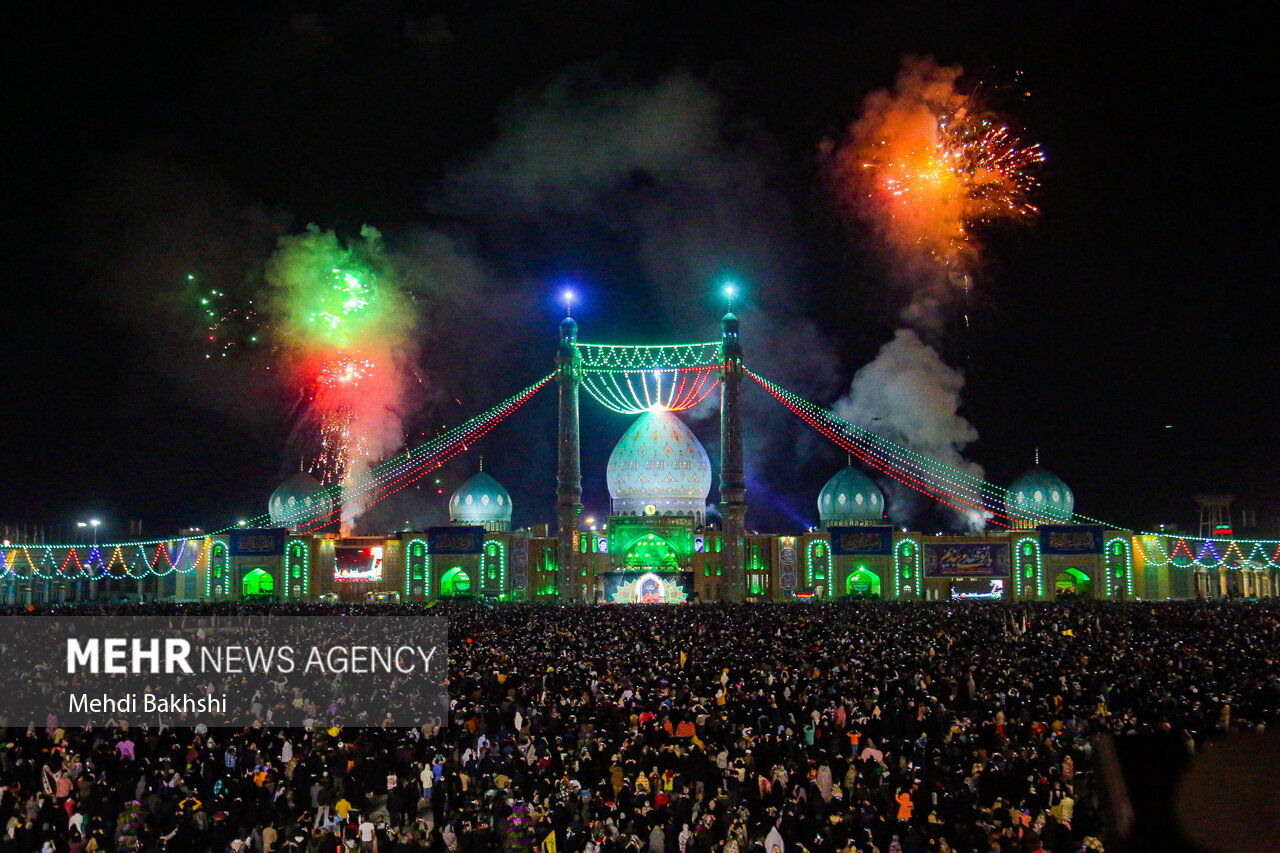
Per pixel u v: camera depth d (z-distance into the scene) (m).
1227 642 51.53
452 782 26.55
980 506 112.12
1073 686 37.50
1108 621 64.62
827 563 110.38
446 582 113.56
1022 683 38.25
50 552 106.94
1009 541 109.12
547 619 70.31
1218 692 35.97
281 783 25.86
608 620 68.94
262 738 29.94
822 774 24.95
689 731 30.72
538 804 23.38
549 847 22.14
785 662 45.91
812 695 36.06
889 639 55.16
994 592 108.94
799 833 21.48
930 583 109.50
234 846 21.08
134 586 117.25
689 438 117.81
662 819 22.28
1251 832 3.09
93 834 21.67
